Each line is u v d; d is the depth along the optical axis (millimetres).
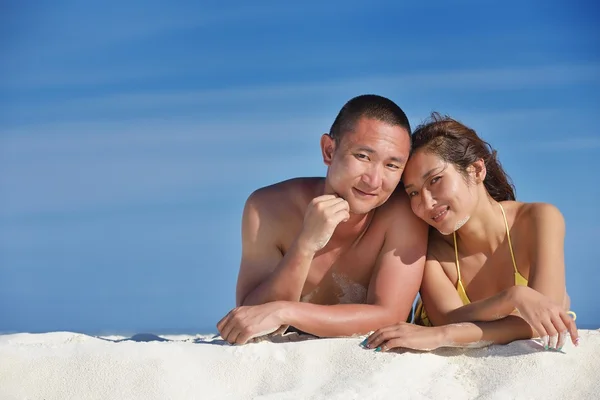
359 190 3625
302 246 3557
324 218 3508
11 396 3033
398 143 3594
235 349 3285
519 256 3900
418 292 3939
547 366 3090
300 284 3625
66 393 3049
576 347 3219
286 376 3131
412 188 3762
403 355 3209
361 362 3164
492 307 3443
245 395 3053
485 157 3949
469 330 3330
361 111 3605
